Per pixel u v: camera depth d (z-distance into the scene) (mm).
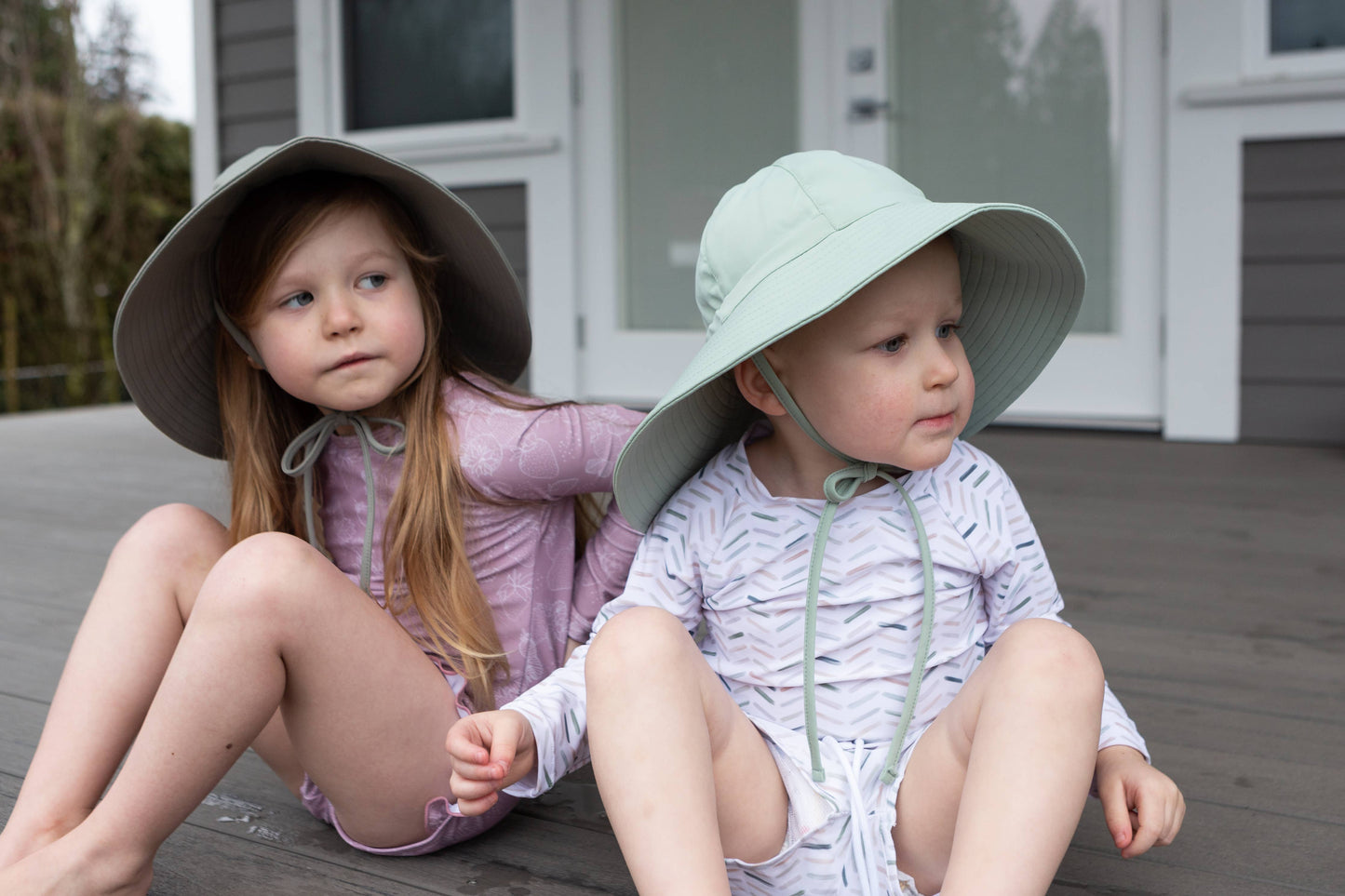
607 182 3980
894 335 928
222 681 909
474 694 1098
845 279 878
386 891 1022
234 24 4512
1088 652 865
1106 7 3338
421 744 1020
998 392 1122
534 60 4027
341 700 970
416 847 1078
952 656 997
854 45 3615
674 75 3869
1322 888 1001
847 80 3637
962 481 1016
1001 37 3461
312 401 1100
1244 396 3287
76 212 7203
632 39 3906
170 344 1167
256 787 1266
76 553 2438
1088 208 3424
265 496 1160
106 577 1058
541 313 4098
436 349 1146
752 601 1007
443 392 1139
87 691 1005
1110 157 3387
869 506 1004
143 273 1049
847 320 929
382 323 1066
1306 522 2371
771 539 1009
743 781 911
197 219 1055
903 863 938
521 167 4078
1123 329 3416
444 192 1108
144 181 7797
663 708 848
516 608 1149
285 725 1014
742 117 3801
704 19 3809
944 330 975
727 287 987
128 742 1015
